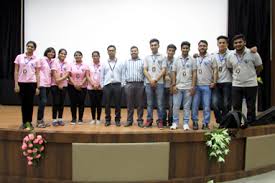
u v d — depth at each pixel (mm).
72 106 4953
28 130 3660
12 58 7953
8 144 3711
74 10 7660
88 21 7641
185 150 3746
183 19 7375
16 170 3715
